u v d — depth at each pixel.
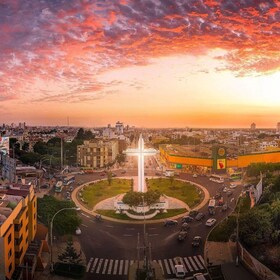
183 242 73.00
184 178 151.75
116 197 107.06
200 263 63.06
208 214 93.44
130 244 72.19
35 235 68.44
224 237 74.94
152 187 130.12
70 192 122.38
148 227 82.94
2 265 48.94
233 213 93.81
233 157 171.00
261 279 54.44
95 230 80.75
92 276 58.25
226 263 62.22
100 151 185.75
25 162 177.38
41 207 75.06
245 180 143.75
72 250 60.72
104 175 160.00
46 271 59.28
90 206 101.94
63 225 71.81
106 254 67.00
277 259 56.19
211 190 125.94
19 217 55.62
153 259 64.75
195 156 170.88
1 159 156.38
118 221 87.56
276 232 62.19
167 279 57.03
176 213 94.38
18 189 66.00
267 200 86.31
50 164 172.00
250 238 62.28
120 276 58.34
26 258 58.12
